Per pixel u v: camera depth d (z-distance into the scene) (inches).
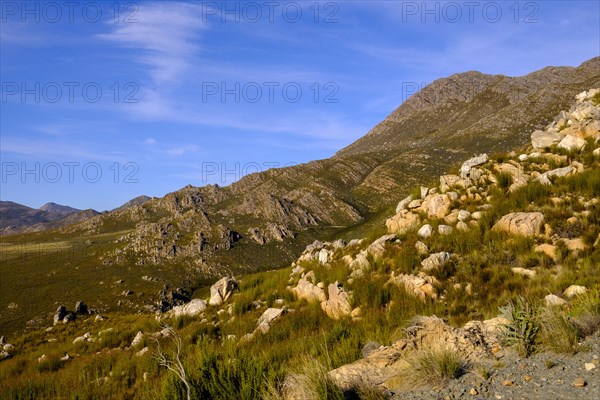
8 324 3572.8
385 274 604.1
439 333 288.4
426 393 226.8
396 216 759.1
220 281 861.8
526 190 634.2
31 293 4448.8
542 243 535.2
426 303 508.4
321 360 324.5
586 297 319.3
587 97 892.0
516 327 263.1
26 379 544.4
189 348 505.4
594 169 622.5
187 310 827.4
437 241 619.2
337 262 727.7
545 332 254.4
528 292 444.1
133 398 394.3
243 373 261.1
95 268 5305.1
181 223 6904.5
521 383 218.7
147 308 3939.5
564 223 546.0
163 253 5723.4
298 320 576.7
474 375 235.5
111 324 1048.2
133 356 571.2
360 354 331.6
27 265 5856.3
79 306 1476.4
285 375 276.7
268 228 7180.1
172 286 4800.7
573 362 230.5
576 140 704.4
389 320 470.9
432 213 706.8
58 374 545.0
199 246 6003.9
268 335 540.1
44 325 3521.2
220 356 348.8
